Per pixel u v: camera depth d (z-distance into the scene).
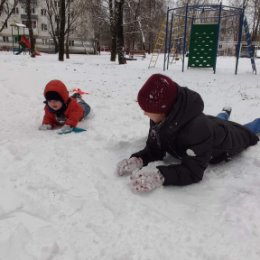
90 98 5.73
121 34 15.21
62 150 3.07
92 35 35.78
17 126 4.02
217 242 1.80
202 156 2.42
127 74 10.04
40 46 42.91
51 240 1.84
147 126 3.96
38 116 4.50
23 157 2.92
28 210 2.12
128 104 5.30
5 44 42.09
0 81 6.86
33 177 2.52
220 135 2.64
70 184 2.45
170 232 1.89
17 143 3.24
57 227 1.96
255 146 3.17
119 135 3.58
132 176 2.41
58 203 2.19
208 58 13.25
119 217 2.04
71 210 2.12
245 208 2.07
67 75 8.92
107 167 2.75
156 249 1.76
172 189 2.37
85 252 1.76
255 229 1.88
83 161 2.84
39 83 7.16
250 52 11.98
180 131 2.46
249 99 6.01
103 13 21.56
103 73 10.05
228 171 2.69
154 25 31.42
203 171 2.45
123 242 1.82
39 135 3.62
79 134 3.62
